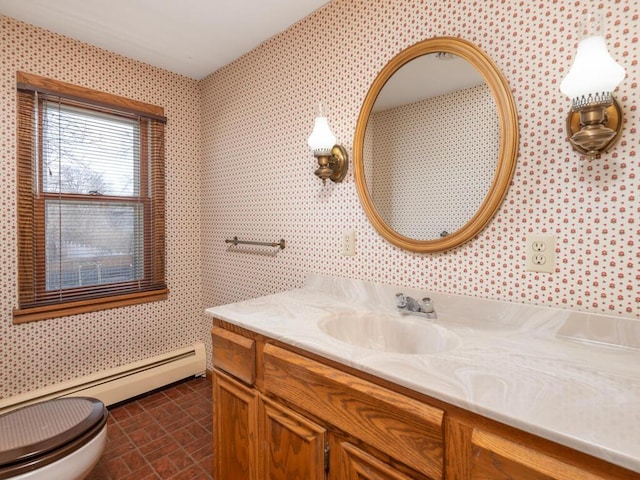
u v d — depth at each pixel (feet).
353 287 5.17
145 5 5.51
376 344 4.28
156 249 7.75
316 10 5.66
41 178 6.20
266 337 3.78
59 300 6.44
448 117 4.14
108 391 6.91
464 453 2.30
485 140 3.84
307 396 3.29
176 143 8.02
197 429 6.33
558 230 3.45
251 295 7.14
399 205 4.61
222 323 4.41
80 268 6.73
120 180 7.20
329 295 5.37
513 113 3.64
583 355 2.94
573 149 3.33
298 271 6.11
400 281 4.71
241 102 7.22
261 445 3.86
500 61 3.76
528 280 3.65
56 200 6.38
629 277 3.10
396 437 2.61
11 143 5.84
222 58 7.29
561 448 1.93
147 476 5.15
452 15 4.12
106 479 5.06
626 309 3.12
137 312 7.55
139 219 7.52
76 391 6.53
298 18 5.90
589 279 3.30
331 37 5.45
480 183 3.88
